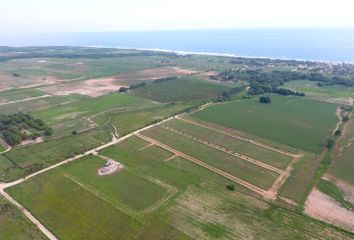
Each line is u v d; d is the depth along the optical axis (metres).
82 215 65.94
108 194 73.19
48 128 111.25
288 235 59.47
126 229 61.53
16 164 88.19
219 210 66.75
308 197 71.38
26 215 66.25
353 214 65.75
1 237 60.06
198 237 58.91
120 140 103.50
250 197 71.38
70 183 77.94
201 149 96.19
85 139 104.50
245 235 59.41
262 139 103.56
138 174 81.69
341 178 79.44
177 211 66.56
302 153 93.44
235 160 89.25
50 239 59.41
